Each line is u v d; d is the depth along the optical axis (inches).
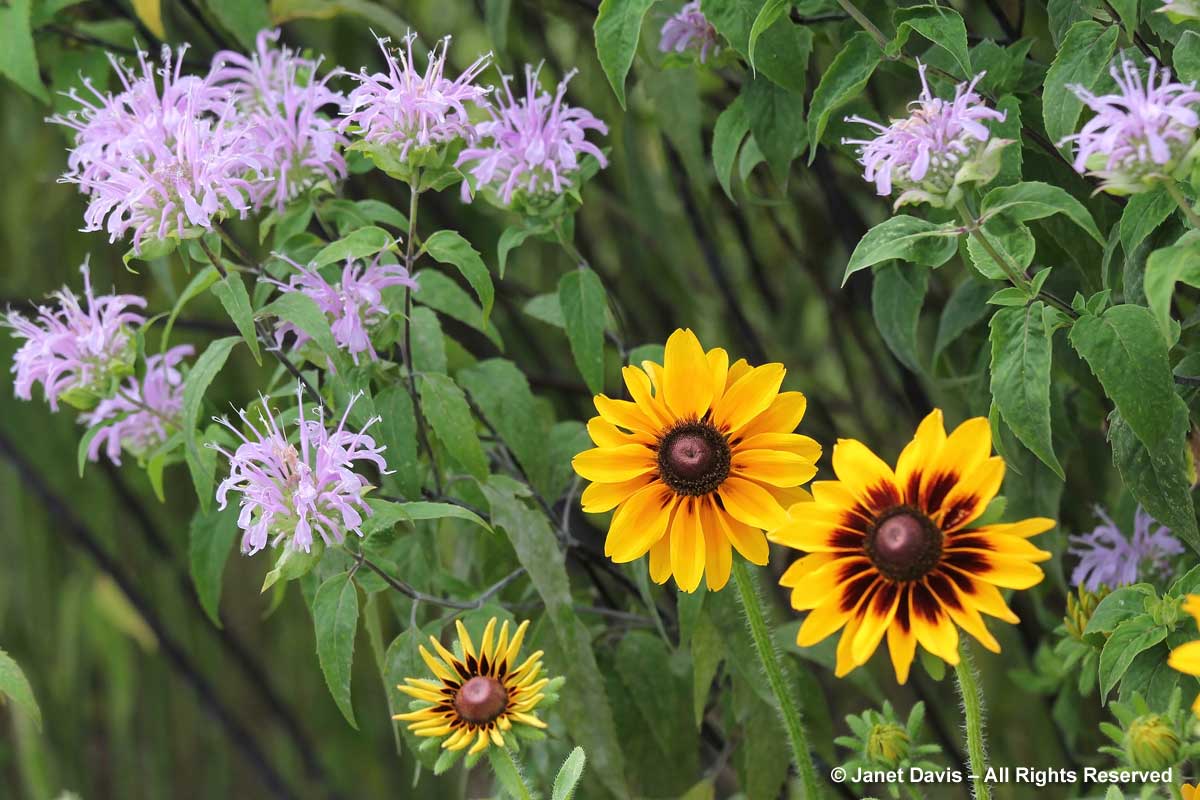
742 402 58.7
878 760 58.9
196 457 62.9
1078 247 63.6
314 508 60.8
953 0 71.9
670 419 58.8
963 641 57.8
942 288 73.5
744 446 58.6
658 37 68.2
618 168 81.8
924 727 78.0
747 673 66.4
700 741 72.5
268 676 93.0
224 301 61.7
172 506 89.2
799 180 75.7
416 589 66.3
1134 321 58.9
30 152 80.7
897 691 82.0
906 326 65.7
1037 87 63.8
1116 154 57.1
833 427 80.9
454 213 77.5
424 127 62.4
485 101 63.2
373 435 63.7
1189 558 65.2
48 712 89.2
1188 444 61.2
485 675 58.2
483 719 57.8
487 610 64.0
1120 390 58.7
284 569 60.9
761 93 64.9
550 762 67.9
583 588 71.1
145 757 91.3
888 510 56.3
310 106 64.5
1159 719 57.3
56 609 88.6
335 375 63.6
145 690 91.5
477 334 75.0
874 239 59.4
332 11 70.3
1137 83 59.0
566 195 64.1
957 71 63.0
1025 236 59.5
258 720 93.0
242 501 61.3
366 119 62.5
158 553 88.7
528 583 68.6
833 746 69.2
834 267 79.7
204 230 61.8
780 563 79.4
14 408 85.0
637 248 83.2
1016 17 67.5
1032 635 73.2
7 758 91.9
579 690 64.5
